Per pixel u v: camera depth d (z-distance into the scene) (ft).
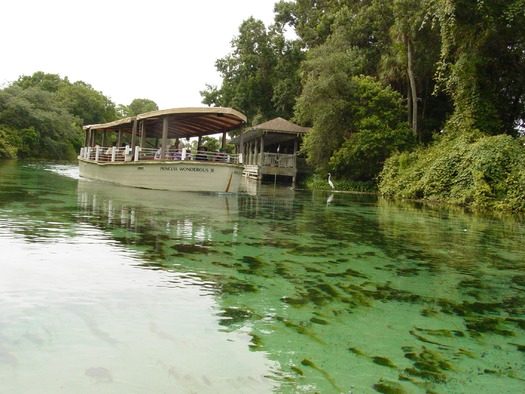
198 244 21.43
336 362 9.66
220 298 13.50
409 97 95.66
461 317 13.10
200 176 53.93
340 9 116.47
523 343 11.28
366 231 30.01
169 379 8.43
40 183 54.65
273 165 106.32
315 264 18.90
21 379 8.13
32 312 11.46
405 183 73.20
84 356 9.19
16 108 142.51
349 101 92.94
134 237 22.12
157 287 14.16
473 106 69.51
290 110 140.56
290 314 12.51
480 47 67.26
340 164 93.15
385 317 12.73
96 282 14.30
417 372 9.38
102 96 239.91
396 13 86.28
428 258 21.61
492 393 8.62
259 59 144.36
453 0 62.39
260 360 9.52
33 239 20.10
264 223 30.86
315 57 98.48
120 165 60.03
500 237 29.89
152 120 60.18
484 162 58.34
